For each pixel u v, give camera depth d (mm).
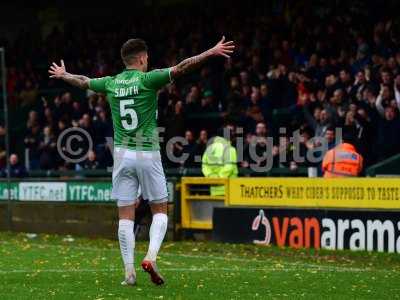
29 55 69562
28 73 67250
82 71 64125
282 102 47000
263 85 47094
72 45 66875
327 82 43562
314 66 46875
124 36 63469
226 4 60188
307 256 32406
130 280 21859
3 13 76938
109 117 53281
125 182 21750
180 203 39656
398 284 23438
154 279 21672
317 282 23641
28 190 43938
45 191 43281
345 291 21938
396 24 45938
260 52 51469
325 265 29109
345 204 34438
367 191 33875
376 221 33594
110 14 73188
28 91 65625
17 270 26219
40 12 76188
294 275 25297
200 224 39156
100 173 48031
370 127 40219
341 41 47938
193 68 20984
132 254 21969
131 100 21391
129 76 21578
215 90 51469
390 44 45562
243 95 48438
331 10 50688
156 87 21312
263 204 36906
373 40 47406
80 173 49031
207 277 24406
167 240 39469
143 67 22016
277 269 27141
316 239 35219
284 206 36188
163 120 48062
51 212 43094
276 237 36406
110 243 37969
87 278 23828
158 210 21906
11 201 44531
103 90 21938
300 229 35688
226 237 37938
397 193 33094
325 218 34938
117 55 62781
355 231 34156
